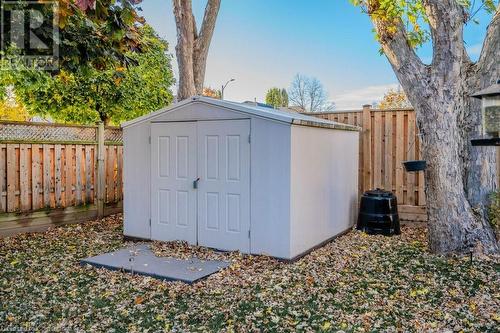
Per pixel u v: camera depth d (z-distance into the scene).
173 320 3.29
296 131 5.00
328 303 3.62
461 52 5.07
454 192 5.08
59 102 8.05
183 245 5.56
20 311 3.45
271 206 5.00
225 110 5.27
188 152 5.59
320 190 5.74
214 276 4.36
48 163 6.68
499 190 5.30
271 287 4.02
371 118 7.36
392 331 3.06
